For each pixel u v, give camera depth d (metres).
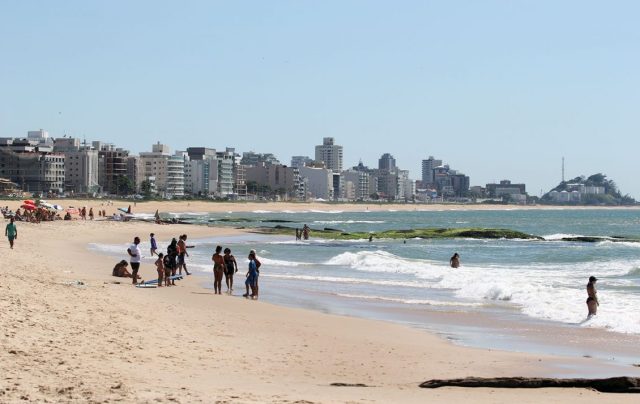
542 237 100.38
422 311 30.70
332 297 35.22
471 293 36.69
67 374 14.76
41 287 27.27
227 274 35.09
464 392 15.04
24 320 19.88
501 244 89.75
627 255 70.12
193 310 26.42
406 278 45.34
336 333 23.59
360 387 15.41
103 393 13.23
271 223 162.62
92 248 66.50
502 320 28.30
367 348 20.97
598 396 14.68
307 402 13.15
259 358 18.53
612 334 25.06
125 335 19.73
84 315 22.03
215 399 13.07
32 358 15.91
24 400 12.53
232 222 161.75
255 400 13.16
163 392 13.56
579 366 18.86
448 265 57.12
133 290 31.62
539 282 43.16
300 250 75.75
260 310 28.30
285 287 39.28
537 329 26.11
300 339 21.86
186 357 17.84
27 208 112.69
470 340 23.77
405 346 21.69
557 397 14.54
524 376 17.33
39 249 56.38
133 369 15.88
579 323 27.42
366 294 36.72
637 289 39.56
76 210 145.50
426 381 16.11
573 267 56.31
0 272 32.31
